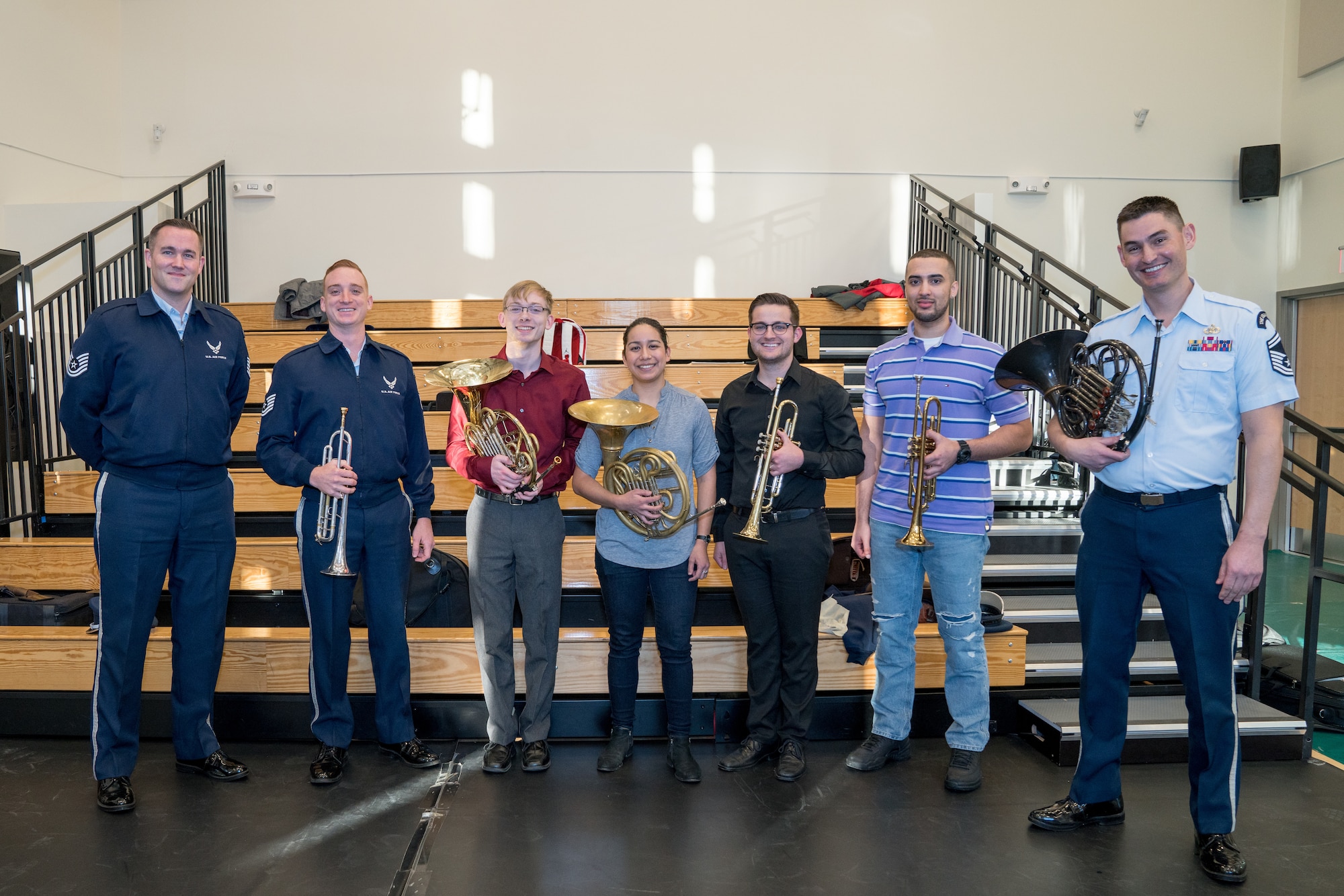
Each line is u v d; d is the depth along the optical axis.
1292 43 6.62
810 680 2.70
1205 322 2.12
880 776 2.72
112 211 5.61
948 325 2.67
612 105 6.57
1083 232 6.73
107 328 2.42
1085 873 2.16
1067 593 3.63
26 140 5.66
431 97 6.52
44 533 3.82
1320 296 6.55
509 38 6.53
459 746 2.92
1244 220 6.79
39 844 2.25
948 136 6.66
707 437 2.75
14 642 2.95
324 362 2.61
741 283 6.64
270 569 3.45
